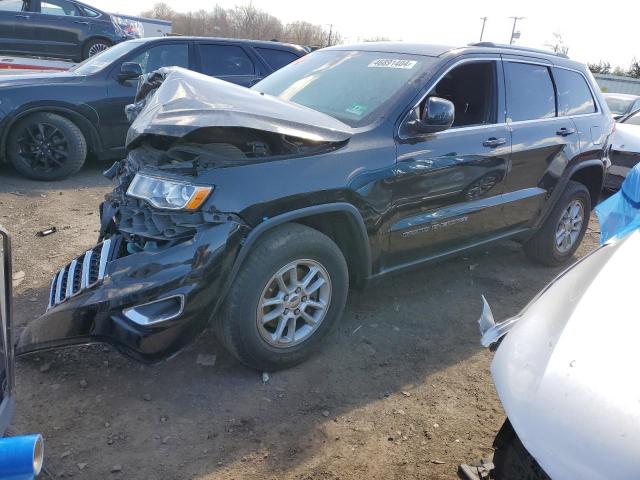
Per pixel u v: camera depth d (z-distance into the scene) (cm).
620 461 139
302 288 314
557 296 201
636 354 160
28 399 290
